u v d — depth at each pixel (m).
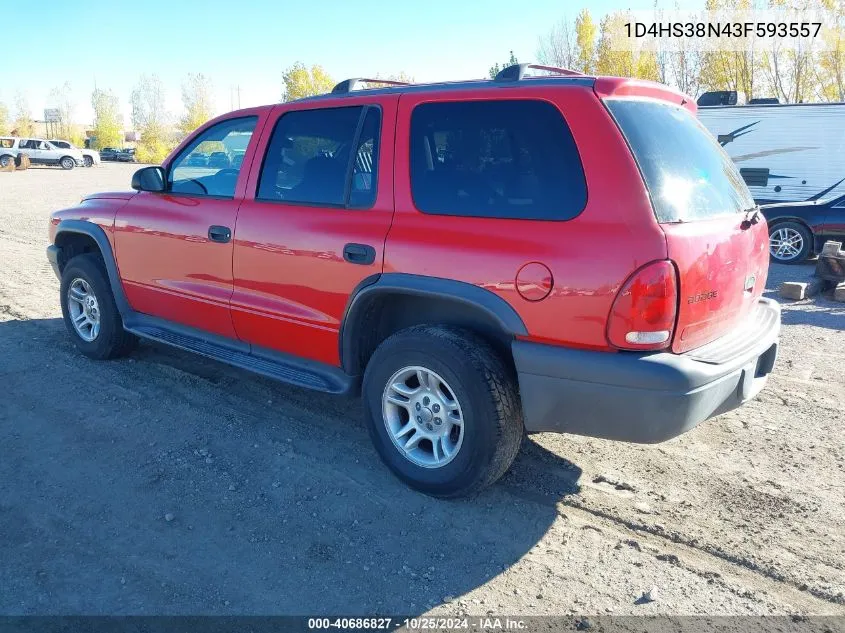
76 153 44.06
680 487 3.70
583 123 3.05
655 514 3.44
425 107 3.53
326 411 4.60
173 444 4.06
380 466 3.87
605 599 2.83
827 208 10.88
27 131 93.50
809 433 4.39
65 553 3.04
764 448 4.17
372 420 3.65
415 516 3.39
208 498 3.50
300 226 3.86
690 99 3.71
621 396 2.94
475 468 3.28
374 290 3.49
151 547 3.10
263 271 4.07
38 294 7.67
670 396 2.88
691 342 3.07
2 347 5.70
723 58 29.92
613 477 3.79
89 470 3.75
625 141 2.99
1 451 3.93
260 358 4.32
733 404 3.33
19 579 2.87
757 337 3.47
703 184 3.34
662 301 2.84
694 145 3.48
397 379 3.54
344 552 3.10
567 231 3.00
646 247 2.84
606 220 2.93
